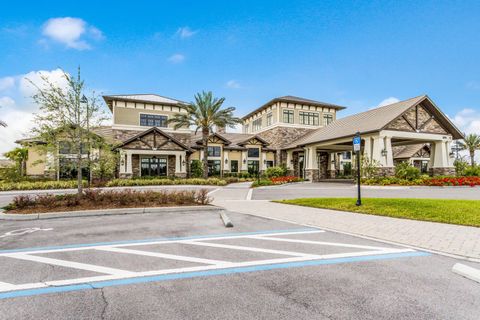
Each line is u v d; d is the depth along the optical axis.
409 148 45.19
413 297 3.54
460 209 8.89
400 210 9.34
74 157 13.29
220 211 10.50
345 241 6.31
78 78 12.34
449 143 27.36
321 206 11.20
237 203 13.20
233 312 3.16
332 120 43.22
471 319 3.03
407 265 4.73
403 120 24.95
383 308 3.26
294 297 3.54
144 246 5.91
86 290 3.75
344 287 3.84
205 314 3.12
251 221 8.74
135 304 3.35
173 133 35.06
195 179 27.89
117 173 28.97
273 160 39.84
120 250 5.61
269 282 4.01
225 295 3.59
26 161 27.36
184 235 6.89
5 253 5.43
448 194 15.48
